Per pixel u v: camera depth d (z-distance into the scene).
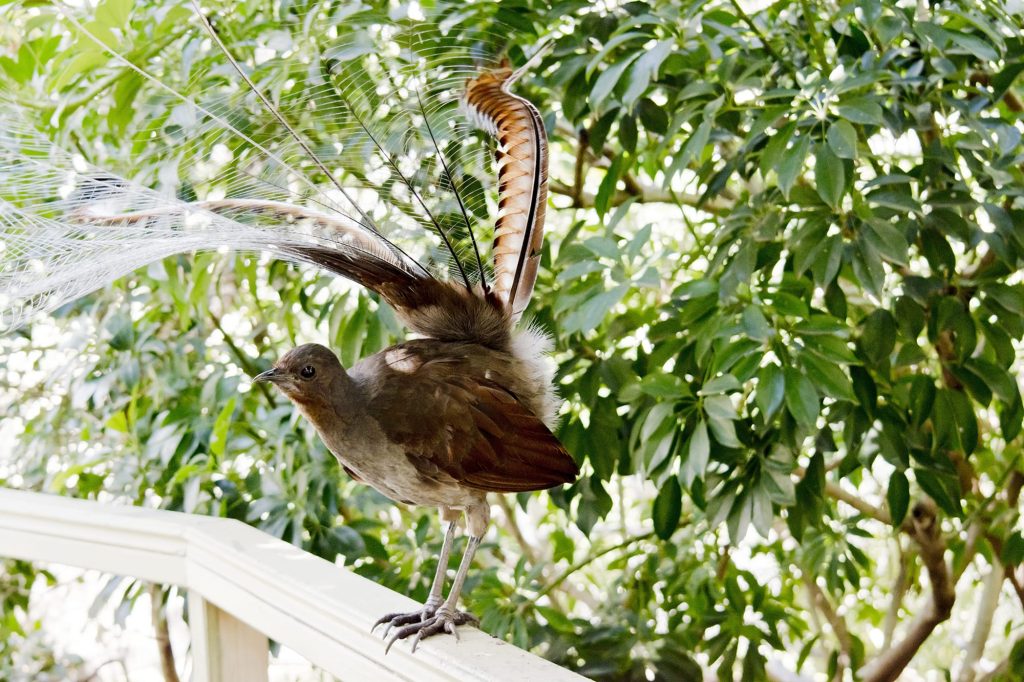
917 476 3.60
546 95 4.05
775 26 3.70
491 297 2.50
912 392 3.42
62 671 5.48
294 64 2.41
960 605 6.39
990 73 3.76
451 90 2.25
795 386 3.01
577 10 3.51
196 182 2.51
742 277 3.20
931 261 3.34
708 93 3.42
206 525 2.87
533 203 2.37
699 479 3.62
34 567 4.99
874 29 3.38
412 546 4.47
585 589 5.95
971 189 3.67
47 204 2.27
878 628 5.93
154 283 4.24
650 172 3.78
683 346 3.51
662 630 4.76
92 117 3.53
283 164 2.39
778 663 5.58
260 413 4.53
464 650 2.28
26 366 4.58
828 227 3.20
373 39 2.27
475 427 2.41
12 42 3.77
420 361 2.49
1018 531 4.01
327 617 2.46
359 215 2.44
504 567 5.51
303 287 4.12
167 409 4.52
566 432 3.69
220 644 2.85
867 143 3.60
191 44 3.01
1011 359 3.43
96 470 4.70
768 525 3.40
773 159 2.99
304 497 3.97
